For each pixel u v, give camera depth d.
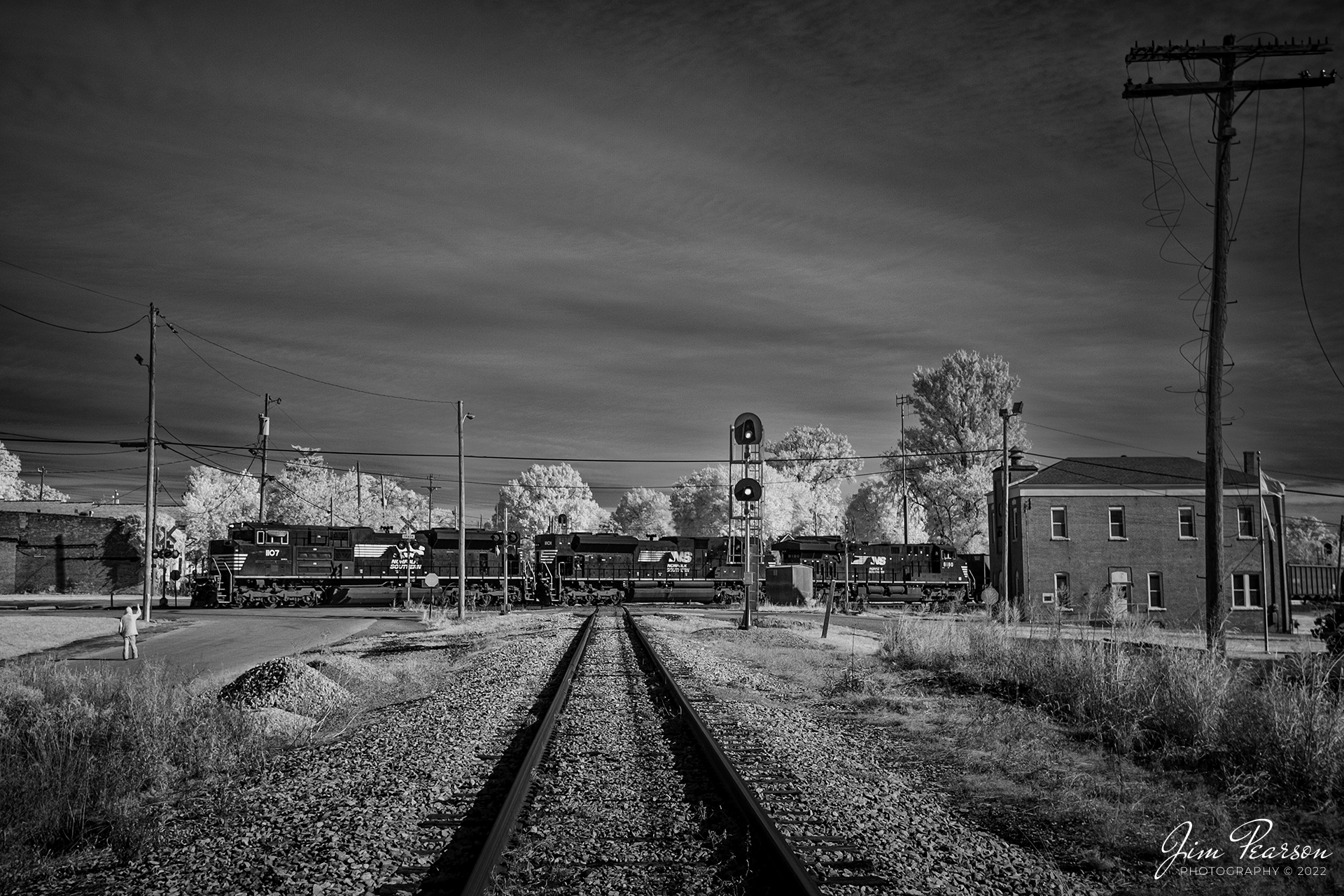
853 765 11.50
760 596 60.38
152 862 7.96
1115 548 46.94
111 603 55.88
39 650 30.22
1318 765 10.77
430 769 10.64
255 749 12.66
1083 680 15.52
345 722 14.75
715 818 8.54
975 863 7.77
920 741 13.40
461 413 45.81
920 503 80.69
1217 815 9.61
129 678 17.17
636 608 55.09
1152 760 12.34
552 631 33.44
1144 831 9.23
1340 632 22.47
